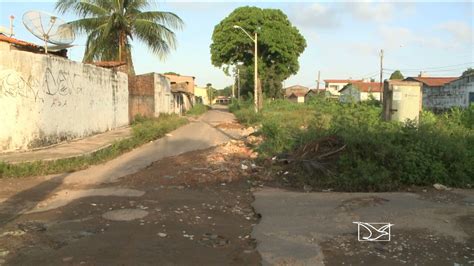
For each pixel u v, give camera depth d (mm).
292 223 6492
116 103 21781
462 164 9492
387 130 10656
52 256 5113
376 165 9383
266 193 8500
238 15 48500
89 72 17766
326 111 24062
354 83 73500
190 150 14883
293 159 10469
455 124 14141
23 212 7016
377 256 5277
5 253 5188
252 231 6148
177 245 5570
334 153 10070
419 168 9180
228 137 19859
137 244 5559
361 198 7844
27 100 12922
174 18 24547
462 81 46750
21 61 12773
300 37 52812
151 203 7613
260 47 49875
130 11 24094
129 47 24812
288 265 5008
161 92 32094
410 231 6109
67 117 15461
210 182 9461
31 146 13039
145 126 19484
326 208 7273
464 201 7695
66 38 19938
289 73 53562
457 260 5176
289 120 23672
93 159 12203
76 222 6449
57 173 10383
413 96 14711
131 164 11828
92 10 22938
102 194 8250
